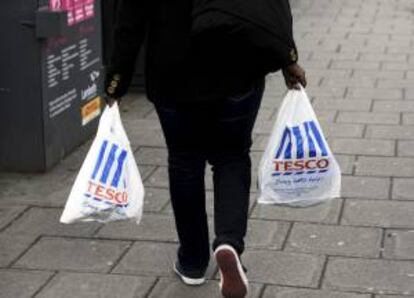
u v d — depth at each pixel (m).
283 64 3.89
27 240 5.11
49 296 4.38
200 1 3.75
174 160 4.20
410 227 5.24
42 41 6.11
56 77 6.43
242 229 4.03
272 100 8.62
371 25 13.09
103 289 4.45
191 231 4.34
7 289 4.46
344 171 6.30
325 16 14.08
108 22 8.24
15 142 6.30
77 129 6.93
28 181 6.18
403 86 9.14
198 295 4.38
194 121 4.04
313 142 4.26
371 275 4.57
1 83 6.21
